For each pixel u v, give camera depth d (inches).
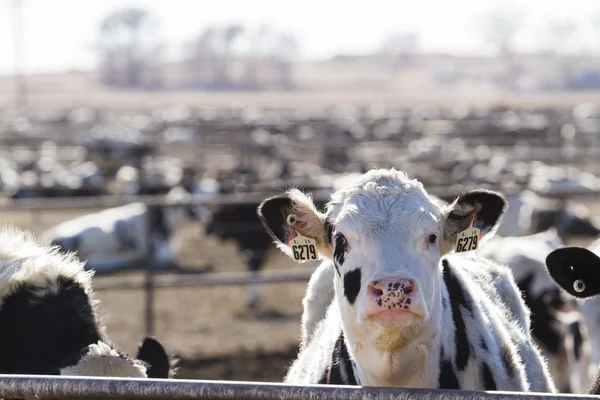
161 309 478.3
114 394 114.0
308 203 158.6
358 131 1333.7
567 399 105.8
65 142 1282.0
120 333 425.1
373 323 137.5
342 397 111.1
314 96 4670.3
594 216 677.9
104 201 416.8
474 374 161.5
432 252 147.8
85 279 188.2
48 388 115.0
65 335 175.6
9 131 1461.6
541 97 4451.3
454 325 161.9
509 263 277.7
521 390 171.9
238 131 1235.9
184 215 670.5
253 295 487.2
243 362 385.1
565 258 161.9
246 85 5989.2
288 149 1157.1
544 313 271.9
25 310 179.2
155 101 3772.1
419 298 135.2
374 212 148.6
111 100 3966.5
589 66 6894.7
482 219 157.2
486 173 826.2
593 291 165.2
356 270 145.3
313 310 199.6
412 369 150.3
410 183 156.3
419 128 1403.8
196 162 1093.1
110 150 1131.9
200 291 523.5
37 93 5295.3
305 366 185.6
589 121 1513.3
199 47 6461.6
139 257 593.9
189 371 371.6
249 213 566.6
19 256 187.5
